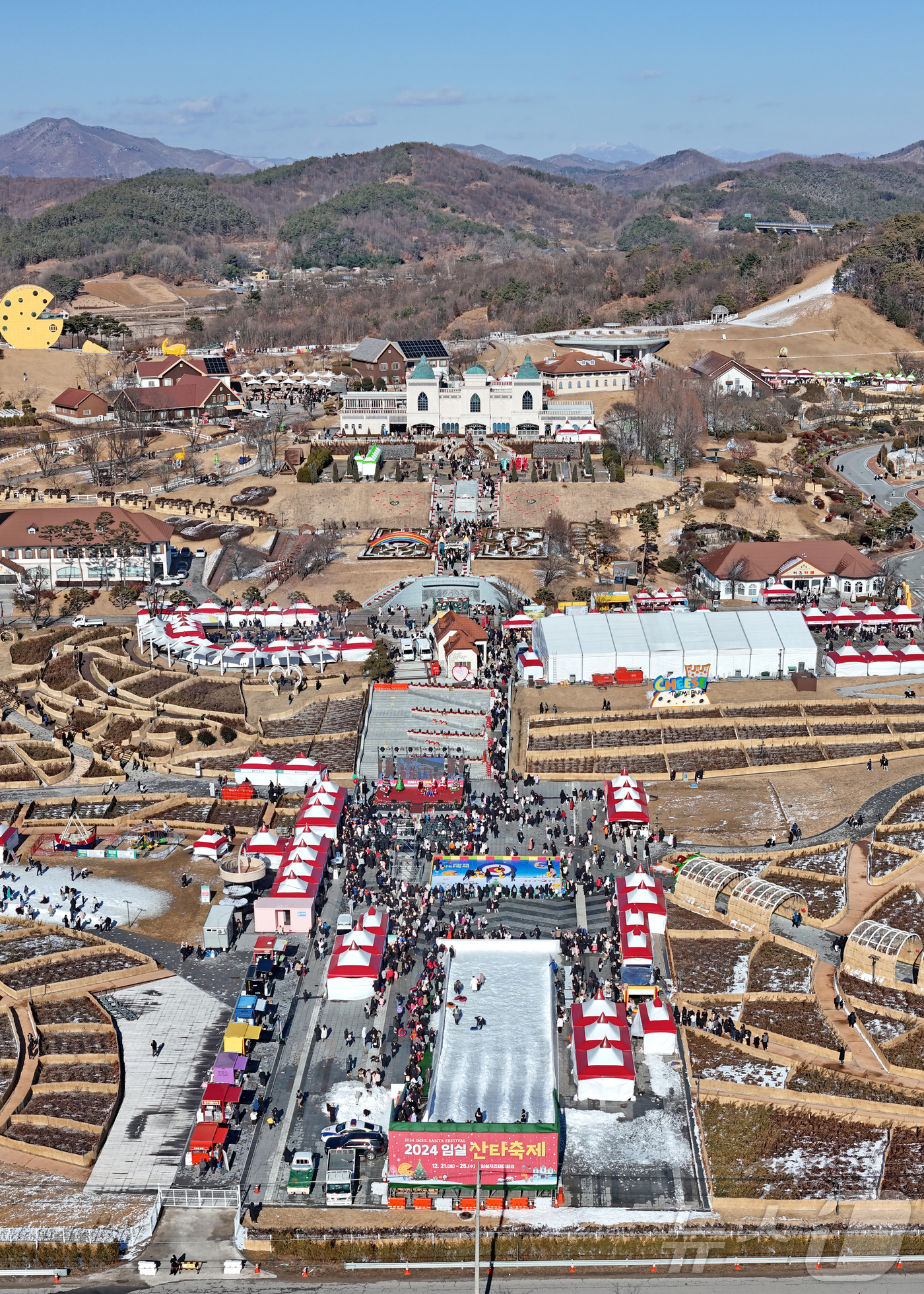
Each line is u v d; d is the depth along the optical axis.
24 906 152.75
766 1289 98.00
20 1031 128.62
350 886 154.25
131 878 160.62
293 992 135.12
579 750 187.75
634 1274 100.25
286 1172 109.31
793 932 144.62
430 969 137.00
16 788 184.50
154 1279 99.38
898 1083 118.44
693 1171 108.75
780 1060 122.44
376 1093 118.44
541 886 153.88
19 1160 110.81
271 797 179.88
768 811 172.38
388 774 182.25
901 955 133.62
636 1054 124.06
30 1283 99.44
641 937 137.00
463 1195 106.44
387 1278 99.94
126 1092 119.94
